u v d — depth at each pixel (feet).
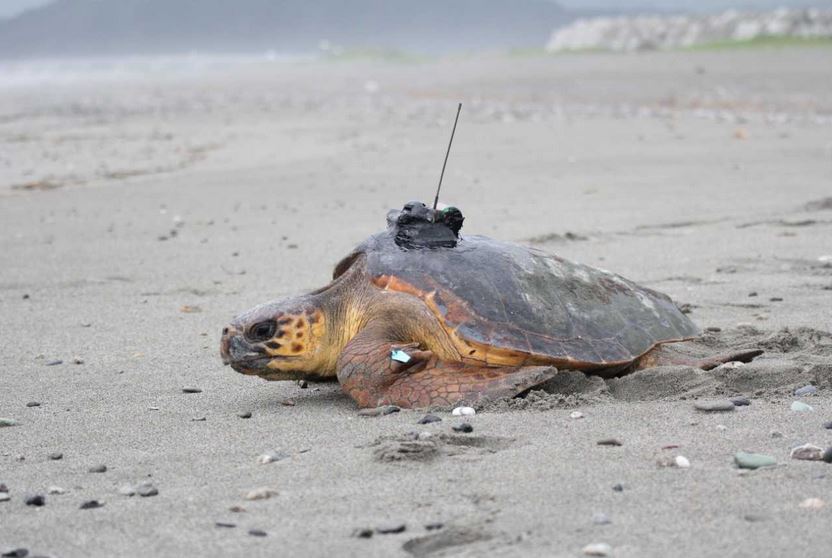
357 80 208.03
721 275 37.86
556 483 17.71
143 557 15.33
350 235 47.96
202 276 40.32
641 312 25.75
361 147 84.43
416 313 23.26
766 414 21.27
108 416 23.39
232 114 127.34
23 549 15.53
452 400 22.31
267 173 70.54
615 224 48.57
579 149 77.82
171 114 130.11
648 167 67.26
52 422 23.02
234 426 22.22
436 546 15.53
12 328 32.99
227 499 17.61
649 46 251.60
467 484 17.83
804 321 30.58
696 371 23.86
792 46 192.65
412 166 71.51
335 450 20.07
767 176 61.62
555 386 23.68
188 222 52.90
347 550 15.38
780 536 15.21
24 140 98.43
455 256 24.16
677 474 17.92
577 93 138.21
